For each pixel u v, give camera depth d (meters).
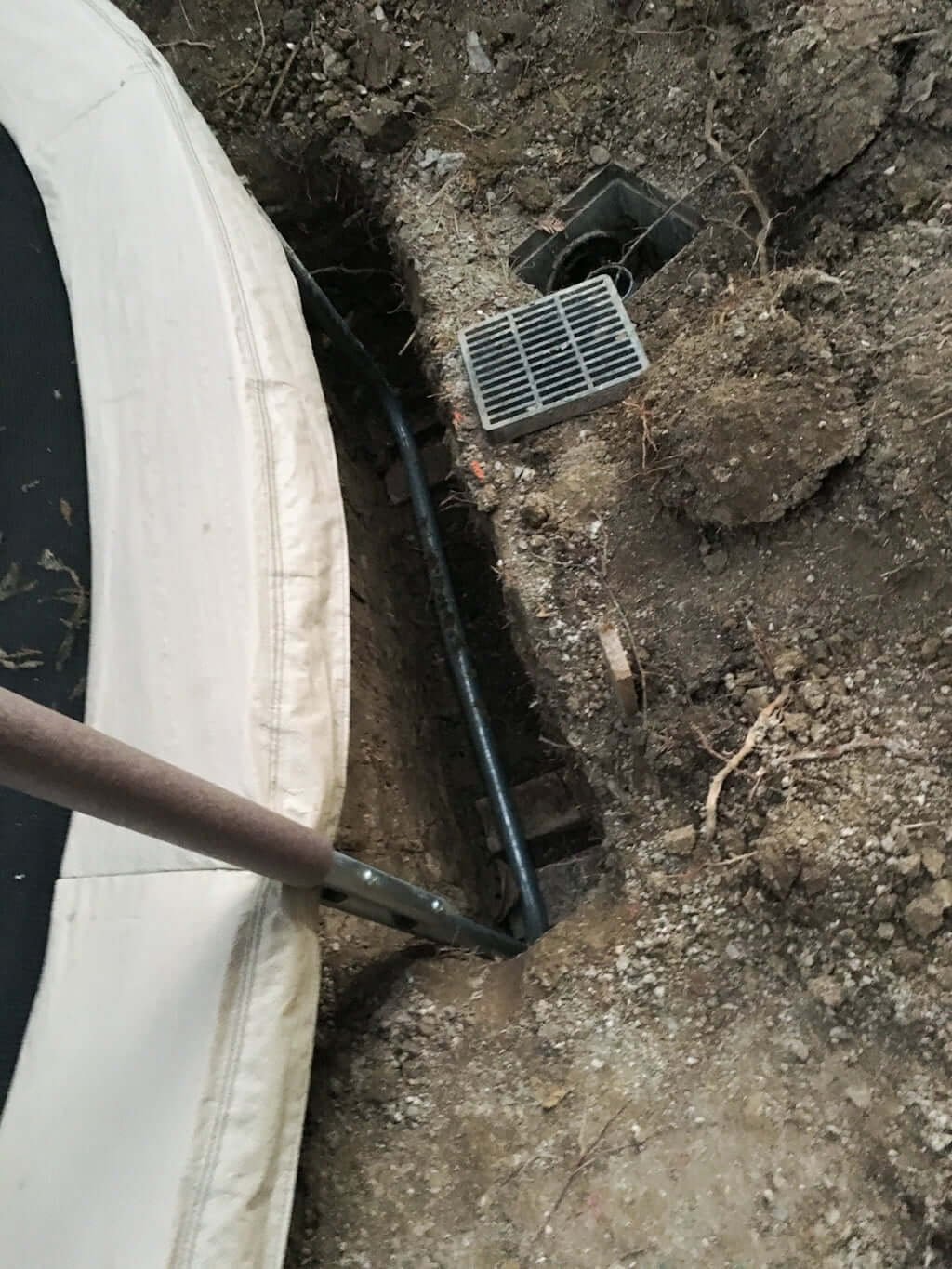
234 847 0.88
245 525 1.24
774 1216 1.04
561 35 1.83
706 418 1.32
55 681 1.29
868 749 1.19
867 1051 1.09
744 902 1.21
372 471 2.14
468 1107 1.22
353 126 1.90
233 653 1.17
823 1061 1.11
